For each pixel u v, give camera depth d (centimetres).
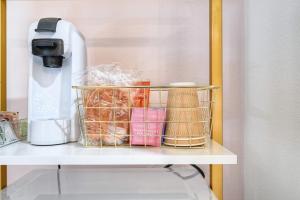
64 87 75
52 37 70
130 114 67
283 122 68
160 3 101
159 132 67
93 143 68
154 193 68
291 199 64
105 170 90
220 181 71
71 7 101
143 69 101
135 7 101
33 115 75
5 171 81
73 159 59
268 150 77
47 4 101
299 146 61
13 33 101
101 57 101
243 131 98
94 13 101
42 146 69
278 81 71
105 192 69
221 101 73
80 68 76
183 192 69
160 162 58
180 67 101
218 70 74
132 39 101
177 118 66
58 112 75
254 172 87
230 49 100
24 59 101
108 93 68
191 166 94
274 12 73
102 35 101
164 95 89
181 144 66
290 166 65
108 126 68
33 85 75
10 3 101
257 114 85
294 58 63
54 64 71
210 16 75
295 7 62
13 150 65
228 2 100
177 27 101
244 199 97
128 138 68
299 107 61
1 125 70
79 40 76
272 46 75
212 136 73
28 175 85
